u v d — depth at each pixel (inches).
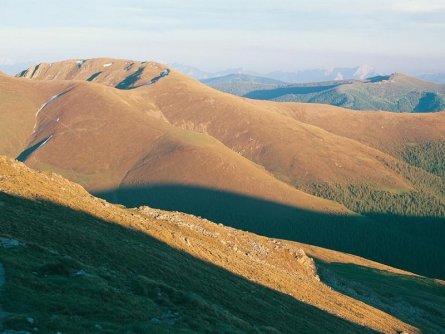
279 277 3459.6
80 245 1989.4
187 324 1453.0
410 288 6171.3
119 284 1621.6
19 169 2881.4
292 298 3021.7
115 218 2822.3
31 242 1744.6
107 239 2252.7
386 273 6973.4
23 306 1213.7
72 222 2357.3
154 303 1540.4
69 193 2915.8
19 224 1910.7
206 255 3038.9
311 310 2930.6
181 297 1678.2
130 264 2066.9
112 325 1246.9
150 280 1744.6
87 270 1599.4
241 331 1593.3
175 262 2449.6
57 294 1331.2
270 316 2349.9
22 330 1076.5
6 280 1311.5
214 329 1488.7
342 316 3193.9
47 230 1972.2
